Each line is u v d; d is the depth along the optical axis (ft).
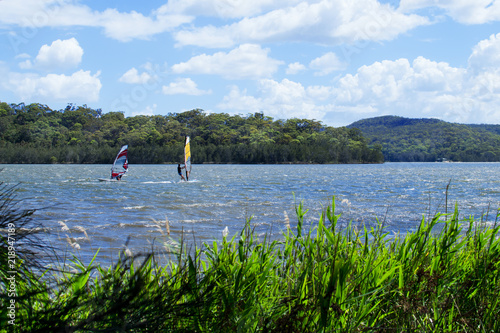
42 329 6.47
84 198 87.45
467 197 96.27
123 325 7.04
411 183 156.46
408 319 9.69
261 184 144.25
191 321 8.29
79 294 7.60
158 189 116.06
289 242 12.65
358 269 10.96
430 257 12.12
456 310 10.59
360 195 100.32
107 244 36.35
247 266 10.26
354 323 9.18
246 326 8.69
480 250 12.61
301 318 8.91
